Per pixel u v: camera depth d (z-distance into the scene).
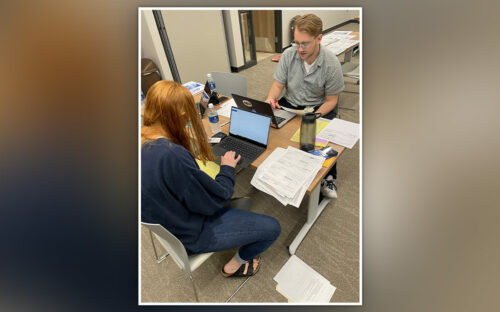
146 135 0.94
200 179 0.96
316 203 1.59
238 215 1.23
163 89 0.92
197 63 3.72
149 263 1.59
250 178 2.12
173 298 1.42
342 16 5.95
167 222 0.99
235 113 1.44
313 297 1.36
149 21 3.09
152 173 0.88
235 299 1.39
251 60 4.54
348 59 3.11
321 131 1.46
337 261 1.51
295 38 1.56
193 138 1.07
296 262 1.52
